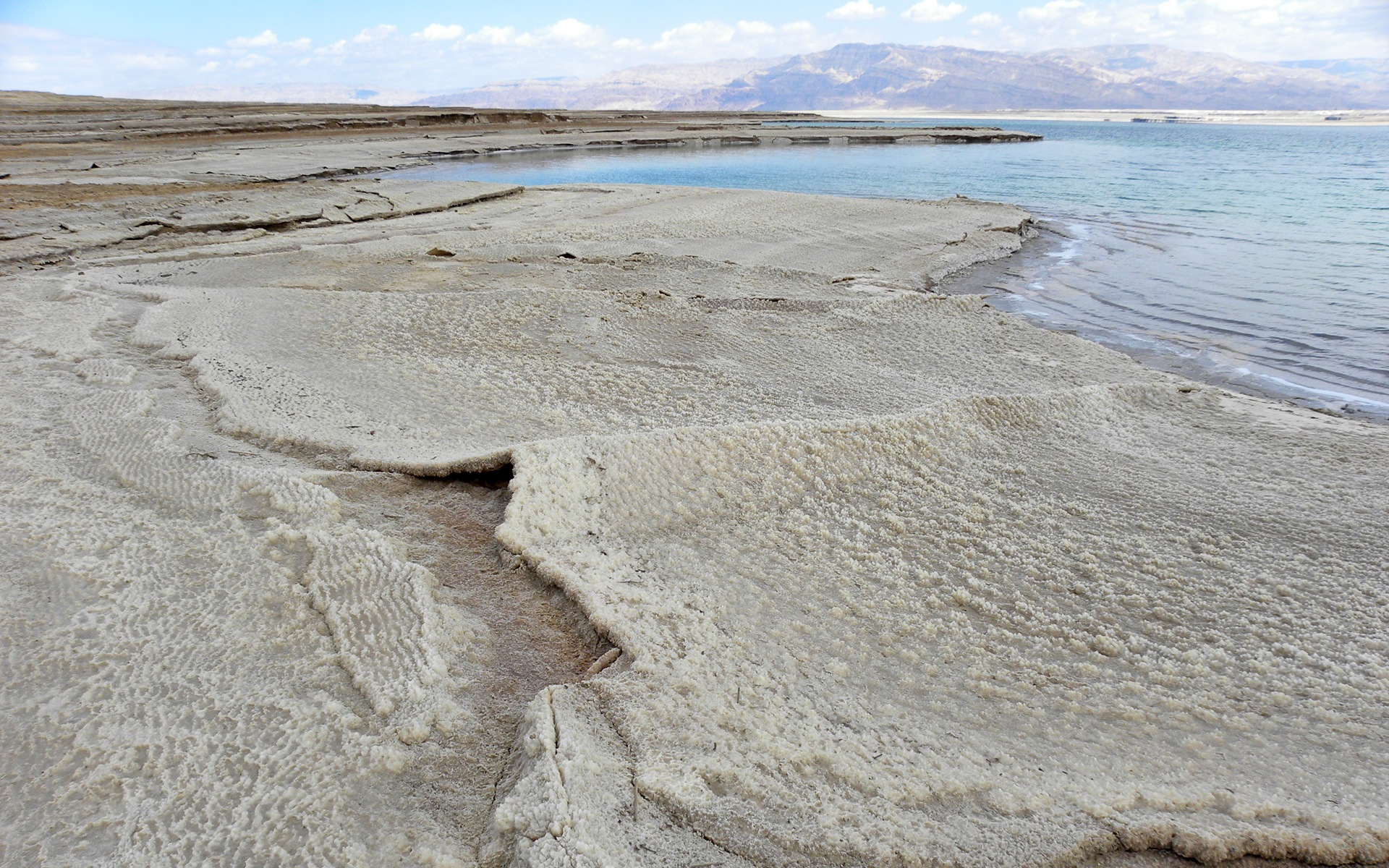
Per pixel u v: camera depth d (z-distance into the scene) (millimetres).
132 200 13977
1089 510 4059
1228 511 4102
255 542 3186
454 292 8352
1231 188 22312
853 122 89938
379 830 1975
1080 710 2611
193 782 2076
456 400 5090
